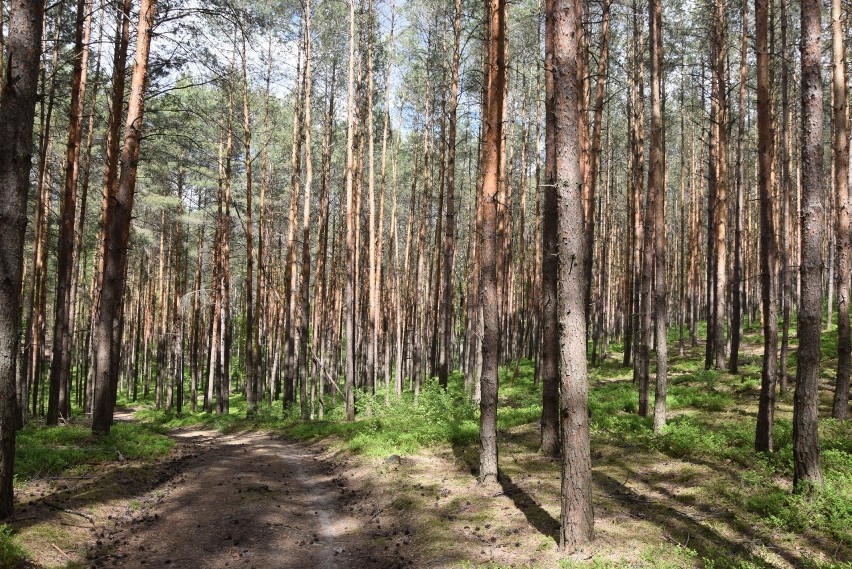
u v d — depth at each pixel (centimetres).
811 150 770
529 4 2352
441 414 1695
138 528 822
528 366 3153
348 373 1933
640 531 696
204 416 2648
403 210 4428
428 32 2478
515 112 2928
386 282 3597
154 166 2922
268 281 3319
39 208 2041
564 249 671
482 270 993
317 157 3272
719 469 933
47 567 635
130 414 3306
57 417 1733
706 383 1878
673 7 2552
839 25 1339
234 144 2891
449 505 879
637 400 1641
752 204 3559
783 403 1445
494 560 663
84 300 4259
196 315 3084
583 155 1677
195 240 3797
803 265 774
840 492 750
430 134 3098
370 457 1243
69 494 895
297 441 1742
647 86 3002
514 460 1109
